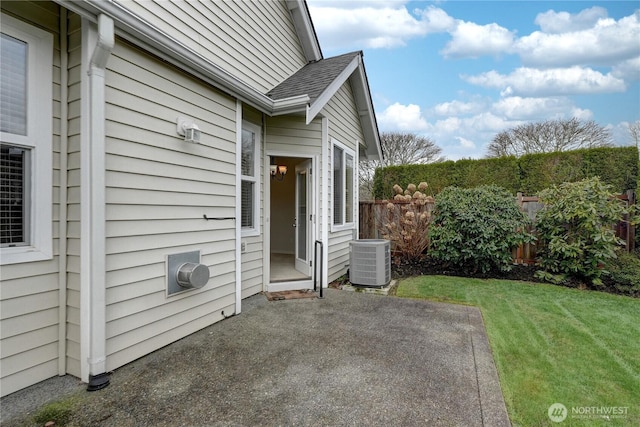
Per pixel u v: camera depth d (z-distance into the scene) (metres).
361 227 9.08
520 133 15.60
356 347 3.16
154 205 3.02
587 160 8.02
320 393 2.36
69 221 2.55
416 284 5.86
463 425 2.03
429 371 2.71
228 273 4.03
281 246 8.75
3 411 2.10
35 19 2.39
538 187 8.57
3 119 2.25
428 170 10.34
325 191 5.63
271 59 5.69
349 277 5.82
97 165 2.45
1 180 2.25
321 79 5.42
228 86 3.81
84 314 2.46
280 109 4.62
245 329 3.61
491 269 6.71
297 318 3.99
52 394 2.30
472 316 4.11
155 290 3.03
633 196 6.79
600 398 2.38
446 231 6.52
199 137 3.43
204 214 3.64
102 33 2.32
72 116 2.54
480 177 9.38
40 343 2.43
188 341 3.26
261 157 5.13
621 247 6.43
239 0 4.81
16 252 2.28
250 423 2.02
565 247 5.64
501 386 2.51
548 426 2.06
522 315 4.17
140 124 2.88
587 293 5.24
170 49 2.96
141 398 2.27
